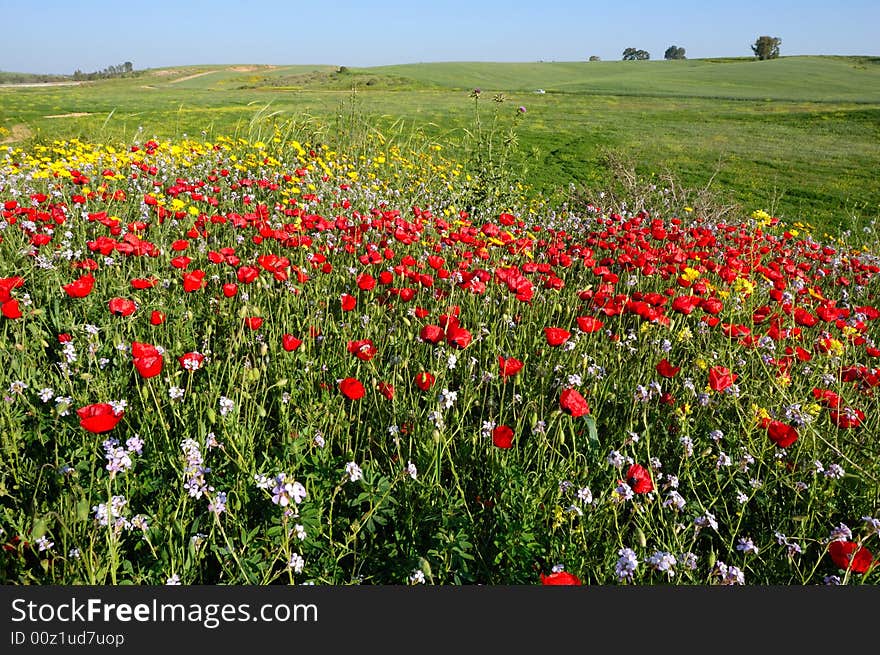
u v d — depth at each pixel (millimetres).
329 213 7930
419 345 4012
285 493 2162
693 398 3680
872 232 11344
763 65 106625
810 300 5711
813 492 2762
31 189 7281
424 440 3027
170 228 6371
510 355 3986
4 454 2688
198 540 2266
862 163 24797
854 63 109062
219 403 2914
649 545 2564
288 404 3232
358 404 3434
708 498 2977
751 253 6871
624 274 6113
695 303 3994
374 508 2408
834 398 3150
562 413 3104
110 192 7133
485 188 8906
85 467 2510
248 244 6031
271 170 10000
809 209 17125
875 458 3098
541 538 2549
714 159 24922
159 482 2617
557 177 19078
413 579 2262
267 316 4148
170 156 10086
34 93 58062
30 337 3701
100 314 4125
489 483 2895
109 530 2094
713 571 2314
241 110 31453
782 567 2594
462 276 4492
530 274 5680
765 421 3129
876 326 5703
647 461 3148
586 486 2678
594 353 4211
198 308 4457
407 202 9430
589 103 56688
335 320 4605
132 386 3418
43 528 2121
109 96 50719
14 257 4805
